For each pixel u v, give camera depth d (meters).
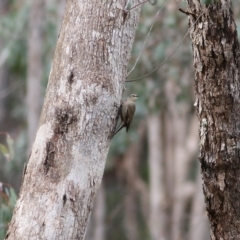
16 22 23.62
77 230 8.65
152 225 28.80
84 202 8.70
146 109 21.06
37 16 22.92
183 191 29.02
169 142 30.59
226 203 9.59
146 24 18.39
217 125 9.45
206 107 9.48
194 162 31.12
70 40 8.88
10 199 11.84
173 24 18.39
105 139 8.86
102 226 29.67
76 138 8.70
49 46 23.08
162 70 19.59
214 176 9.58
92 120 8.75
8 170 26.00
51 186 8.60
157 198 29.28
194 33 9.41
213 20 9.23
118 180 33.59
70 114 8.71
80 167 8.68
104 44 8.86
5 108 32.03
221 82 9.33
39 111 23.25
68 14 9.00
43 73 23.45
